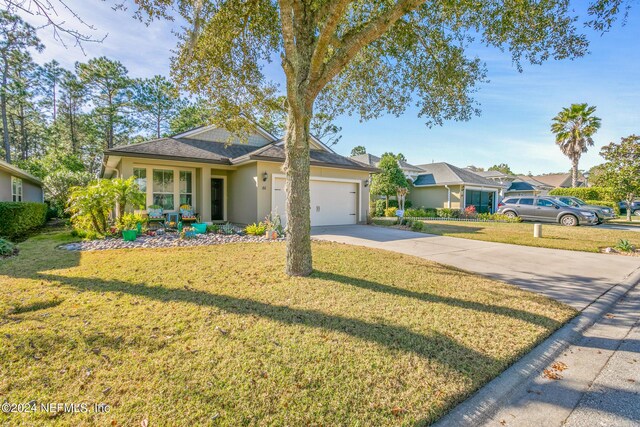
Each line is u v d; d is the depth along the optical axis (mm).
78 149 30391
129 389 2303
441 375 2611
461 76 6984
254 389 2342
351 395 2326
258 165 11789
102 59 25750
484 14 5875
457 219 20625
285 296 4285
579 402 2457
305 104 5078
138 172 12125
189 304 3908
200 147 13680
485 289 5004
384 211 24219
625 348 3391
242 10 5594
